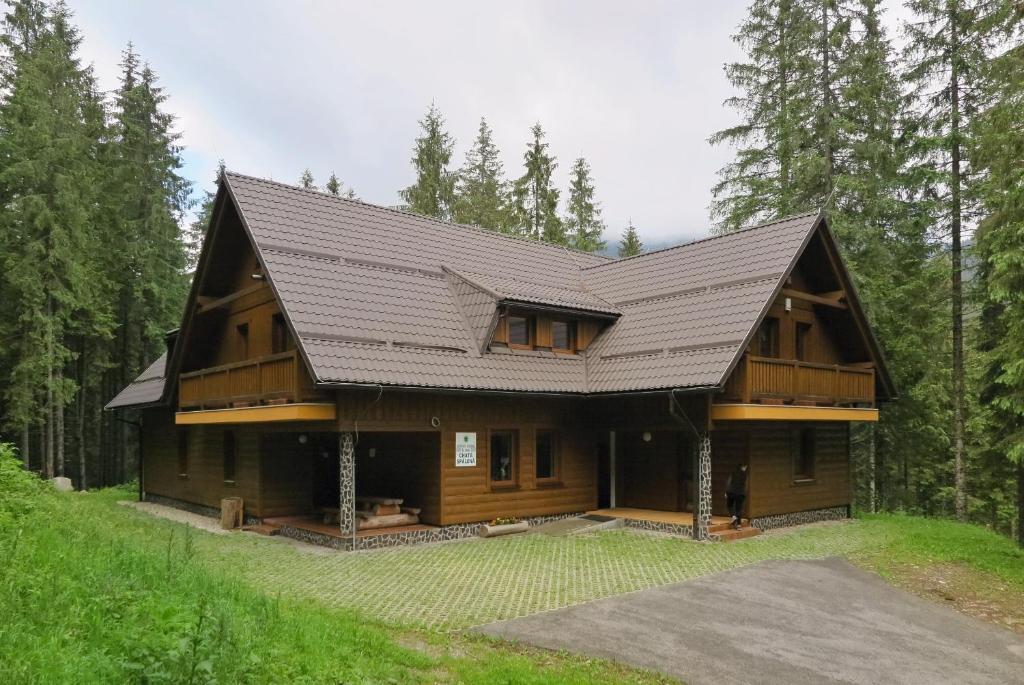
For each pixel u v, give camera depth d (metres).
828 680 7.61
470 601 9.99
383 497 16.83
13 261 24.23
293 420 14.59
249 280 18.19
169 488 22.48
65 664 4.76
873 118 22.70
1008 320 15.52
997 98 18.23
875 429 26.16
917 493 31.72
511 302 16.84
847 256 23.27
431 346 15.74
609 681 7.14
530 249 22.69
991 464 23.39
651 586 11.16
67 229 25.48
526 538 15.55
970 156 20.72
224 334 19.58
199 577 7.84
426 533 15.16
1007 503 30.94
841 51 23.39
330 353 13.77
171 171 34.12
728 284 17.53
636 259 21.73
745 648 8.47
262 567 12.07
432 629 8.54
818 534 16.89
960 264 22.12
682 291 18.62
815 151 23.34
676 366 16.08
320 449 18.39
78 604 5.87
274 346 16.92
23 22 27.16
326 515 15.83
